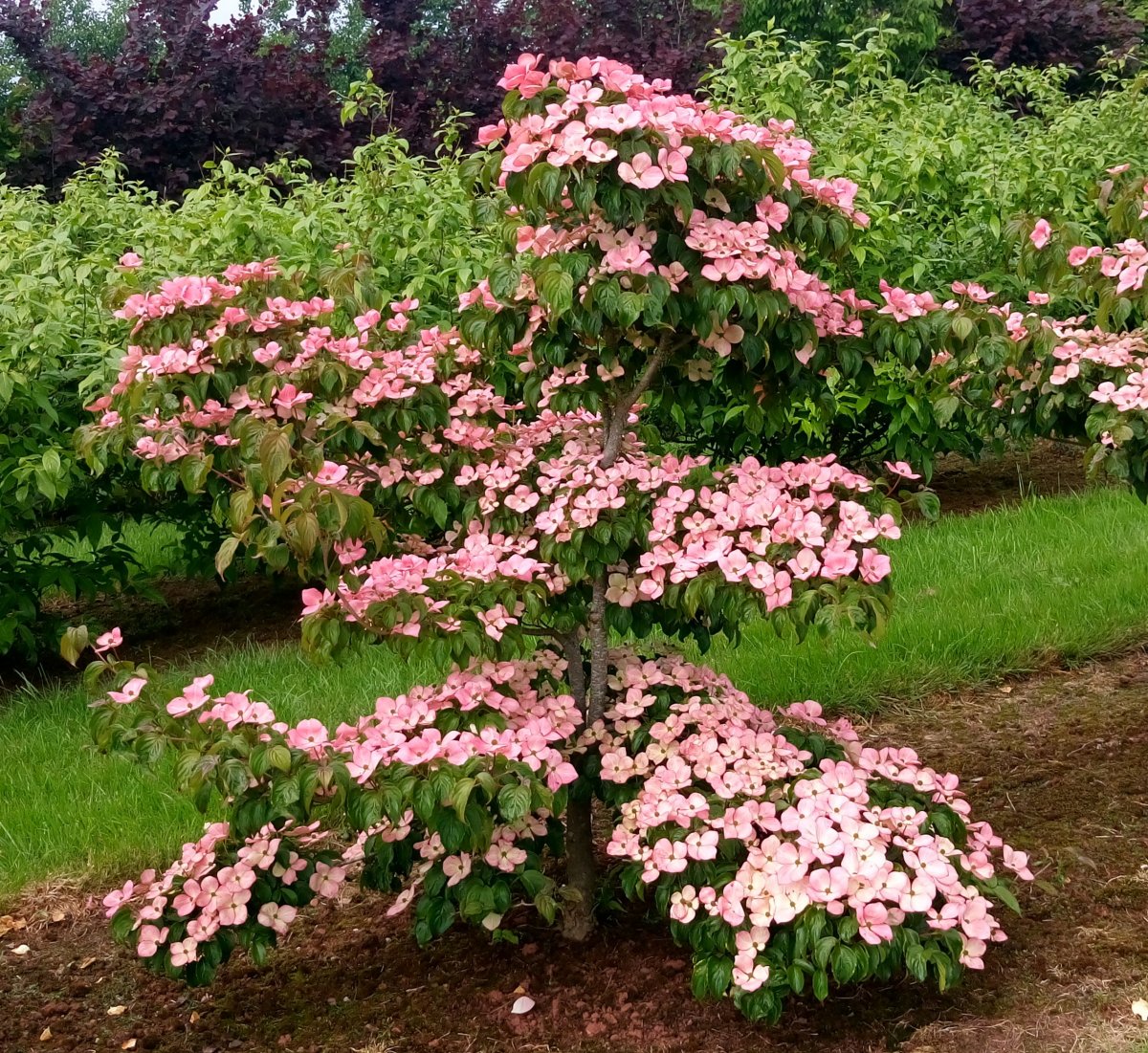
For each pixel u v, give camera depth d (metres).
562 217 2.39
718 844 2.32
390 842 2.46
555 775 2.33
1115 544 5.35
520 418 3.24
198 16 13.27
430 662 4.53
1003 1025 2.36
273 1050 2.51
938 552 5.50
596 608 2.62
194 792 2.30
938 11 14.36
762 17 14.79
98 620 6.40
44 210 6.79
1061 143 7.08
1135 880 2.87
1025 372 3.14
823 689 4.14
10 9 13.55
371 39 14.16
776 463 3.04
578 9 14.63
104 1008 2.72
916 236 6.31
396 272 5.65
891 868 2.13
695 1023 2.45
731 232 2.24
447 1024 2.53
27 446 4.84
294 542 2.12
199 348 2.47
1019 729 3.87
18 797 3.78
